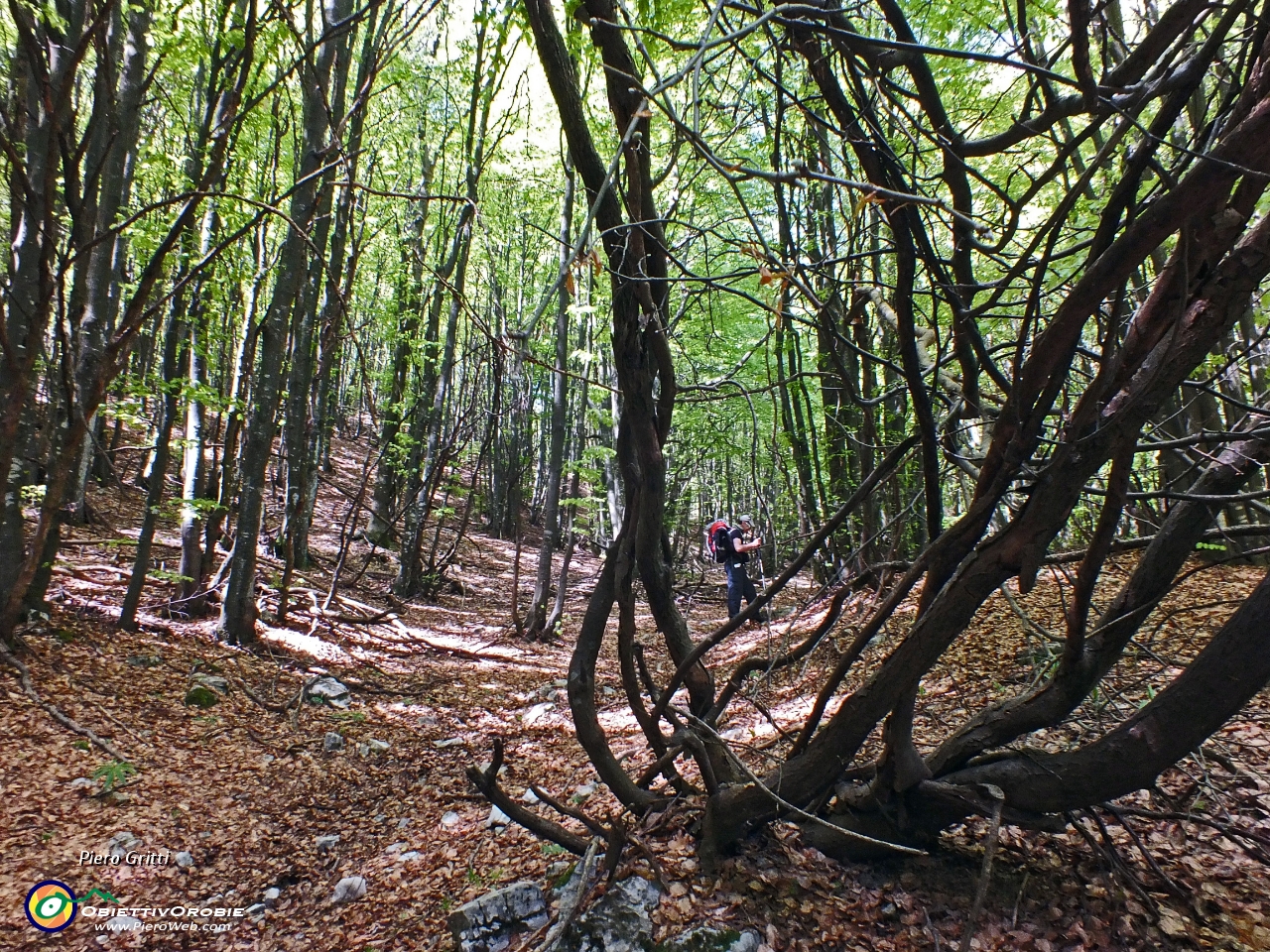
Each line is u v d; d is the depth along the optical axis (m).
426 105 10.76
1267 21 1.59
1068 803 2.69
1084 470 2.34
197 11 5.75
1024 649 5.86
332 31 3.53
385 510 15.11
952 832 3.43
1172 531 2.68
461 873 4.10
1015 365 2.15
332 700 7.07
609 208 2.74
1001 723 2.95
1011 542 2.48
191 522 8.38
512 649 10.16
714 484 16.98
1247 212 1.97
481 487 22.66
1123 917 2.77
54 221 4.98
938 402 4.07
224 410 8.09
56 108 4.64
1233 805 3.37
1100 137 7.10
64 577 8.01
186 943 3.69
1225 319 2.15
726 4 1.47
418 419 14.36
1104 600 6.70
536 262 12.20
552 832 3.34
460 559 17.19
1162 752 2.48
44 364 6.94
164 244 5.43
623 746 5.98
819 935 2.89
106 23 4.55
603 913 3.00
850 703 2.91
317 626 8.91
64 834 4.26
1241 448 2.56
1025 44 1.65
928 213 2.11
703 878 3.21
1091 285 1.96
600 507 15.79
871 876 3.18
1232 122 1.91
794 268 2.11
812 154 2.84
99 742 5.17
